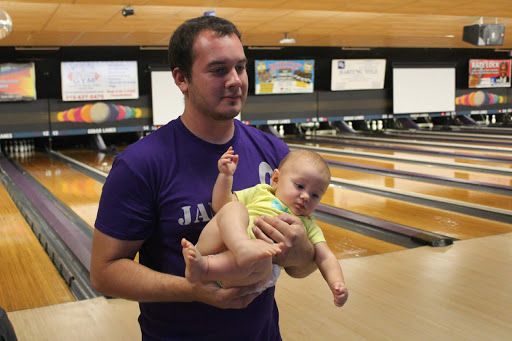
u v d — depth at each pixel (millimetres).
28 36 8320
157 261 1173
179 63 1145
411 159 7711
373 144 9883
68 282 3035
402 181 6055
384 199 5180
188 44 1108
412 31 9414
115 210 1107
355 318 2432
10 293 2922
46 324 2451
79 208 5020
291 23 8148
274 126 12773
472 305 2547
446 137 10656
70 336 2318
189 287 1037
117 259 1118
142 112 10617
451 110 12992
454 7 7109
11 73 9539
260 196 1221
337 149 9328
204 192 1156
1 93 9516
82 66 9969
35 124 9852
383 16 7730
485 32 7664
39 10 6273
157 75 10594
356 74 12062
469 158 7648
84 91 10078
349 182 6082
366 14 7527
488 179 5961
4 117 9633
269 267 1057
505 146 8828
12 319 2521
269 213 1179
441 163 7223
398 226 4137
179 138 1176
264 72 11312
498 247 3488
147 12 6730
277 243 1084
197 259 985
